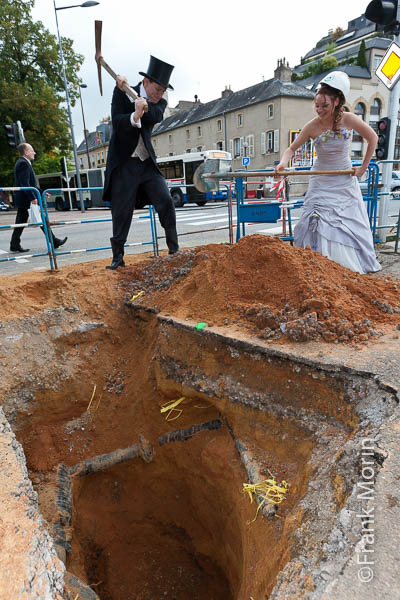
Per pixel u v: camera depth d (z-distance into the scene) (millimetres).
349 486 1746
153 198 4574
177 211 16656
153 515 3887
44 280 4195
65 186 24453
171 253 4848
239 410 2842
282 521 2160
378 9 6223
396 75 6562
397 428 1896
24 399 3596
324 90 3795
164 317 3453
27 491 1930
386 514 1500
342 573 1335
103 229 12328
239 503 2711
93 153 65250
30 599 1388
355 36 52562
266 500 2309
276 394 2645
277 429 2611
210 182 4734
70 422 3807
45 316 3893
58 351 3871
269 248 3422
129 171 4352
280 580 1533
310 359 2463
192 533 3787
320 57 52875
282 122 31766
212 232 10039
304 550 1633
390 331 2834
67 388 3791
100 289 4289
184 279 3941
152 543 3920
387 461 1718
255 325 3035
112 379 3980
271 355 2658
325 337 2725
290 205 5477
